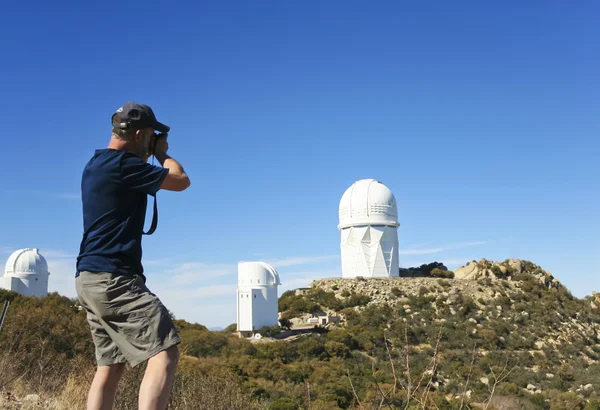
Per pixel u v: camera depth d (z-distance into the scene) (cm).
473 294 8288
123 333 563
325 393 2225
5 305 916
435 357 916
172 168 597
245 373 4250
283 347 5738
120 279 560
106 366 609
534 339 6575
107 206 570
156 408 534
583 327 7506
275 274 8338
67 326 2338
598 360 6319
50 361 1509
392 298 8481
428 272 10244
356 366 3656
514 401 2533
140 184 574
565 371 5369
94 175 577
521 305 7744
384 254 9975
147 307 562
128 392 1116
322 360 5609
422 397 836
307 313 8400
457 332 6638
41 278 8938
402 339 6234
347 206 10212
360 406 890
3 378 1235
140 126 604
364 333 6544
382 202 10088
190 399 1267
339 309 8394
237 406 1354
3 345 1511
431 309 7862
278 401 2241
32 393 1230
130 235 576
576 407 3584
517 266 9212
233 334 8056
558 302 8112
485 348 6131
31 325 2242
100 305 559
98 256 562
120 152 586
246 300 8012
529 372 5209
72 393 1154
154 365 548
